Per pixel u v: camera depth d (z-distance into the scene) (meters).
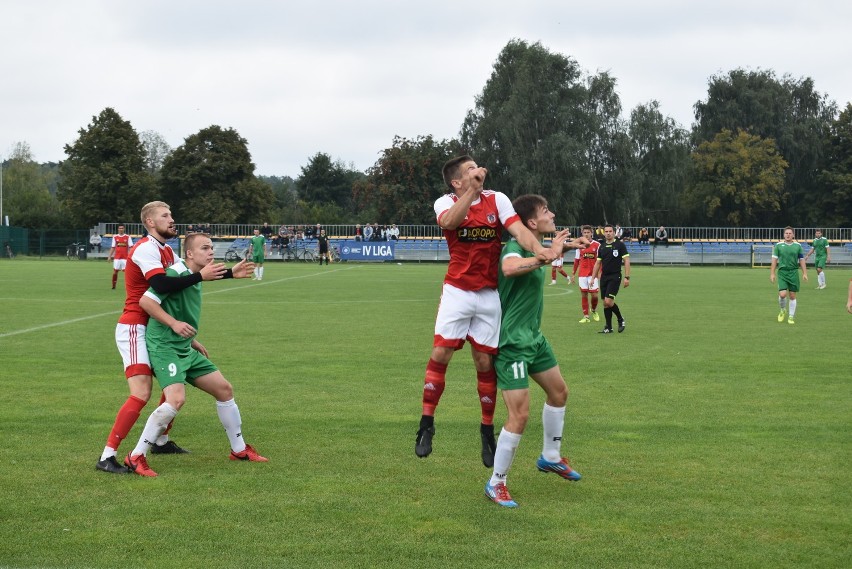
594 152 65.69
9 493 6.04
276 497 5.97
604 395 9.95
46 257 62.28
